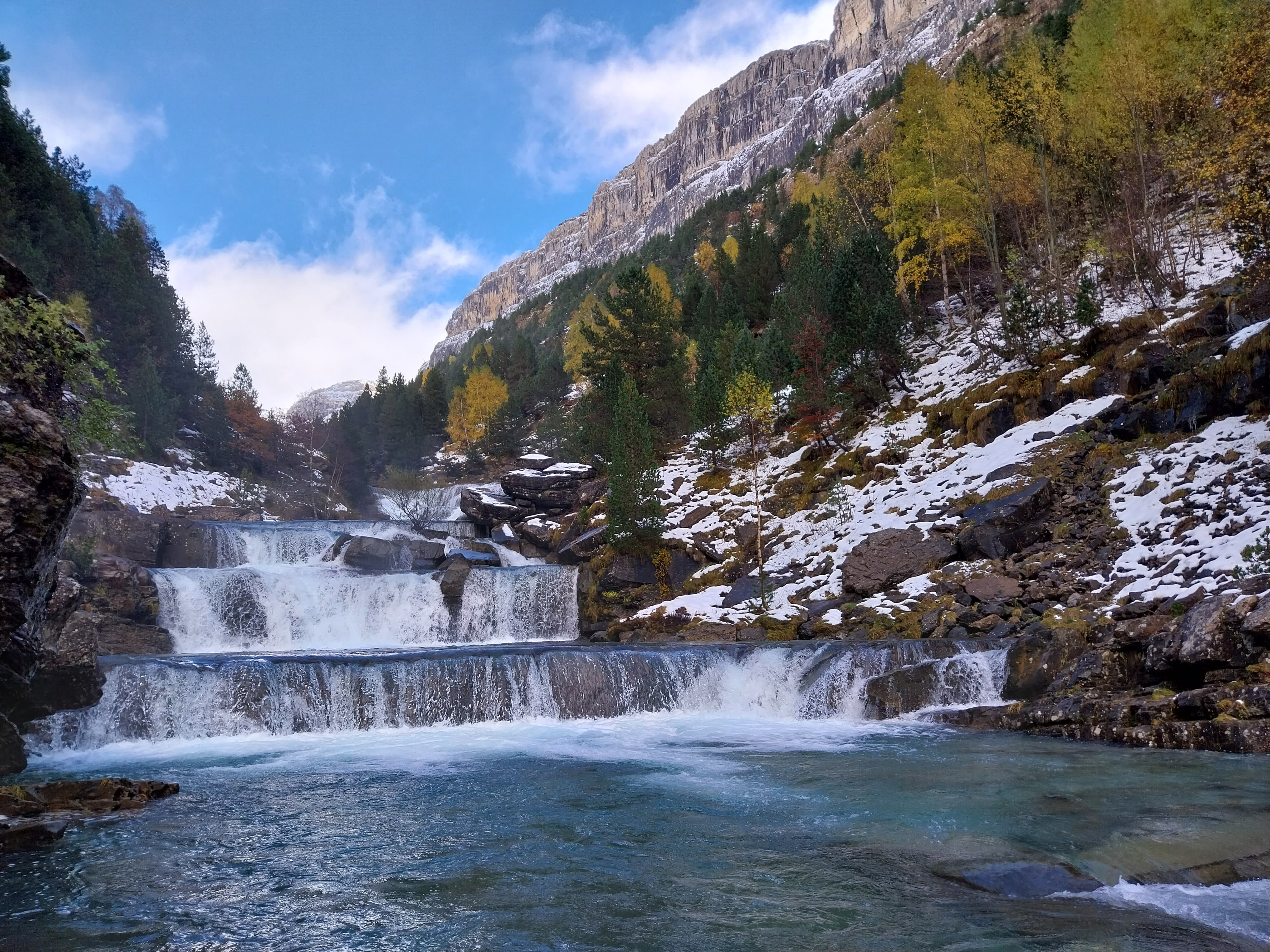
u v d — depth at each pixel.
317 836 8.52
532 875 7.07
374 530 40.69
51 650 14.35
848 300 37.12
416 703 17.16
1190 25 30.28
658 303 49.09
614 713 18.31
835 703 18.09
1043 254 41.47
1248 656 12.86
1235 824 7.78
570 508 42.22
